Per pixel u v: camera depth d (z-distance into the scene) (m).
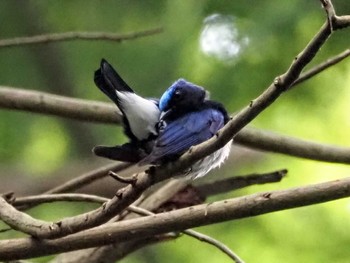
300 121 13.49
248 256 13.80
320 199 6.63
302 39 12.39
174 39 13.69
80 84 14.65
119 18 14.27
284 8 12.41
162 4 13.91
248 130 9.80
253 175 9.57
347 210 13.67
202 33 13.30
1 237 12.70
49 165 14.15
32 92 10.12
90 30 14.37
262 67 12.76
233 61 12.97
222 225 13.93
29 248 6.97
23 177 13.03
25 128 14.66
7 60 14.82
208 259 14.10
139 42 13.98
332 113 13.43
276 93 6.06
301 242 13.69
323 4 5.98
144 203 9.41
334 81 13.08
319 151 9.91
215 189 9.59
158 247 14.33
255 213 6.73
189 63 13.39
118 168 9.39
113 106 10.09
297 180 13.89
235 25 12.92
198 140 6.77
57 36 10.08
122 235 6.92
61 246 6.95
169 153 6.39
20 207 8.22
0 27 14.69
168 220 6.87
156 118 6.79
